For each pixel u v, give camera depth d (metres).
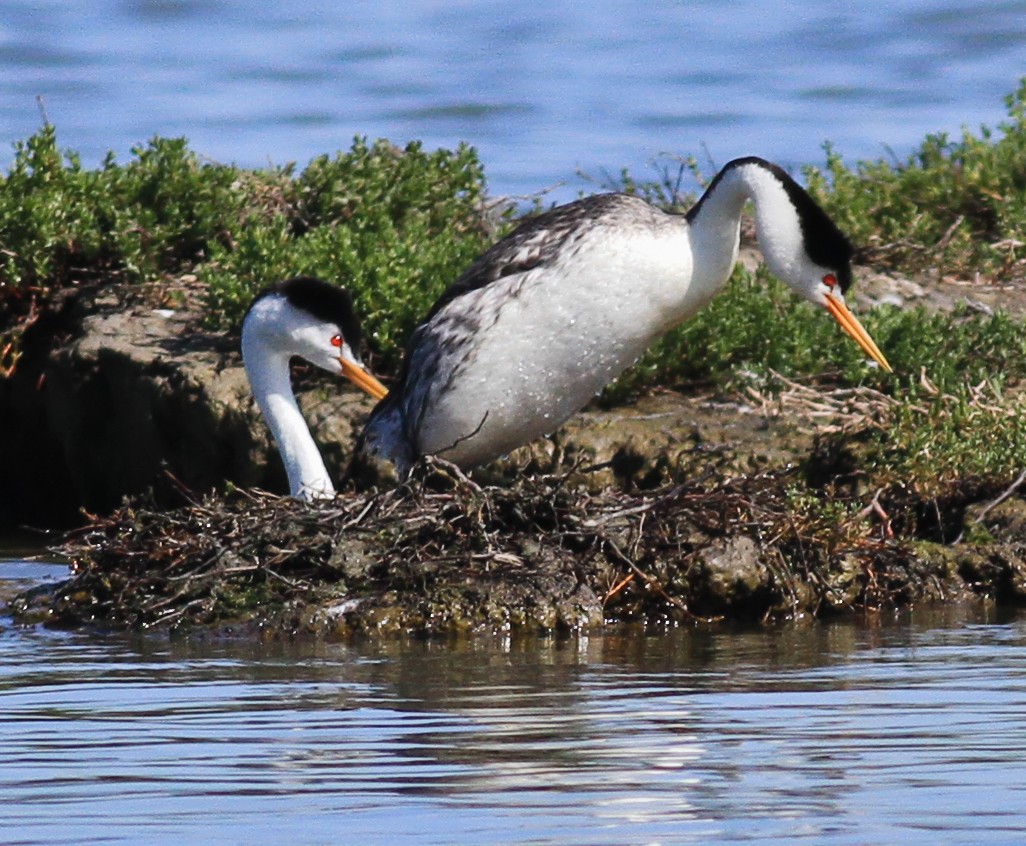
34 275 18.33
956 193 20.58
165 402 16.80
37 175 18.84
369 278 16.92
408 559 12.92
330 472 15.91
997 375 15.79
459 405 14.02
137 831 8.28
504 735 9.75
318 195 19.38
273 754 9.46
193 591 13.05
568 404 14.22
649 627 12.92
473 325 13.90
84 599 13.43
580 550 13.27
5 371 18.12
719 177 14.02
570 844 8.04
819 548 13.45
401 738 9.73
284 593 12.89
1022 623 12.77
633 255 13.71
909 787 8.74
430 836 8.16
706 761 9.23
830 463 15.15
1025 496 14.31
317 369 16.75
